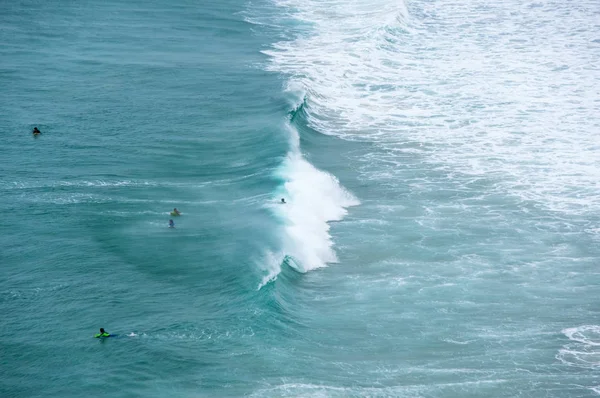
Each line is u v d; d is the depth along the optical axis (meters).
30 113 89.38
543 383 47.62
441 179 79.06
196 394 45.56
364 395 45.59
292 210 69.06
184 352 49.56
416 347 51.75
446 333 53.66
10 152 79.19
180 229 65.81
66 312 53.91
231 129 86.81
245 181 74.94
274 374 47.69
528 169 81.19
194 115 90.75
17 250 61.88
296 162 79.19
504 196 75.50
